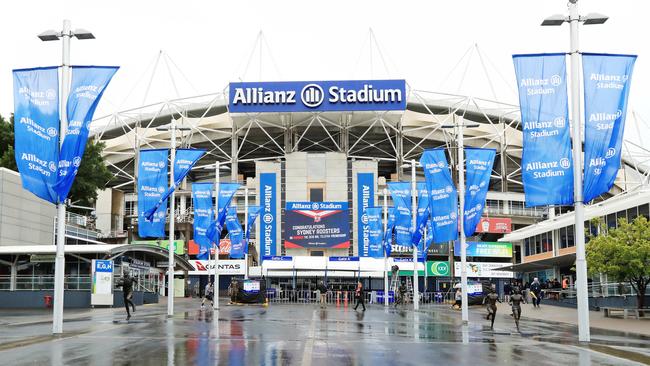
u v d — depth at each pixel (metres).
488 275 86.69
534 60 21.70
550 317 39.12
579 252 22.06
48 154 22.64
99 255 49.44
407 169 118.62
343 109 100.56
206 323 29.45
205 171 122.62
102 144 80.56
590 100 21.23
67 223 68.88
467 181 31.52
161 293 69.88
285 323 30.08
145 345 19.47
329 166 99.69
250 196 103.06
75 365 15.09
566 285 56.78
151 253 54.88
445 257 93.19
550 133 21.56
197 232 40.97
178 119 114.56
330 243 94.31
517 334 25.72
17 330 24.98
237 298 53.69
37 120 22.56
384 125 106.94
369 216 59.62
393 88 100.69
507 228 97.62
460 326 29.75
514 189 123.62
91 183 77.38
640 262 35.62
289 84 101.12
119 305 47.44
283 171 99.81
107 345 19.42
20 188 56.22
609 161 21.12
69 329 25.36
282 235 97.88
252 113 104.12
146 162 33.31
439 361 16.53
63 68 23.59
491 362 16.39
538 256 70.50
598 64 21.27
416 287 45.81
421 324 30.64
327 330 26.22
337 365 15.59
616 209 49.59
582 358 17.41
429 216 44.84
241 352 17.98
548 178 21.56
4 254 49.09
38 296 48.25
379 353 18.19
